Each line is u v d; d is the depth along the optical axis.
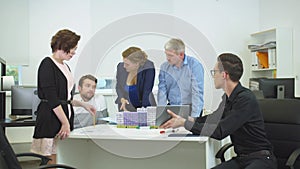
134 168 2.70
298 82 4.75
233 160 2.25
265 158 2.12
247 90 2.24
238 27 5.37
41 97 2.31
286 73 4.76
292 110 2.32
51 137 2.30
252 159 2.14
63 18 4.81
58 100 2.29
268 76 5.18
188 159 2.53
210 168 2.25
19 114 3.44
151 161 2.66
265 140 2.18
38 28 4.72
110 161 2.76
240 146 2.23
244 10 5.40
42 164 2.09
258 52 5.07
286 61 4.77
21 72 4.67
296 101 2.36
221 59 2.29
